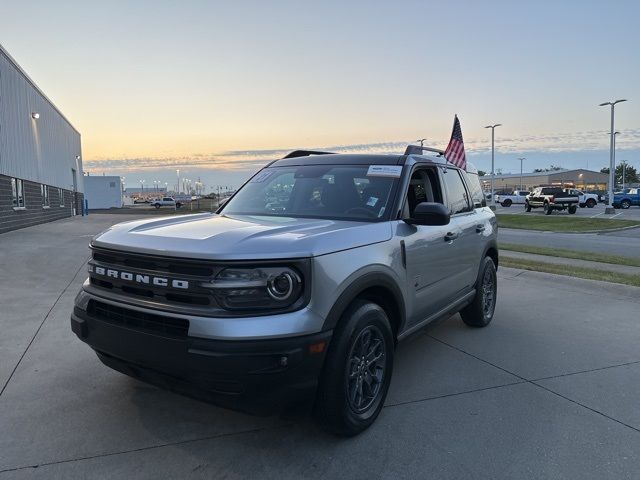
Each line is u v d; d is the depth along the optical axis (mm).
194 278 2828
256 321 2730
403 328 3936
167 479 2832
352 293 3143
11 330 5609
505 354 5020
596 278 8641
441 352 5070
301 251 2893
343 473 2912
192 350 2729
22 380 4203
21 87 22234
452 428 3473
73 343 5172
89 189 79875
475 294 5637
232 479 2838
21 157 21969
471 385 4230
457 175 5406
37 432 3342
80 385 4109
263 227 3359
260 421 3516
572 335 5680
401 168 4238
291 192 4414
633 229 24766
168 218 3996
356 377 3281
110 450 3129
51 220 29484
